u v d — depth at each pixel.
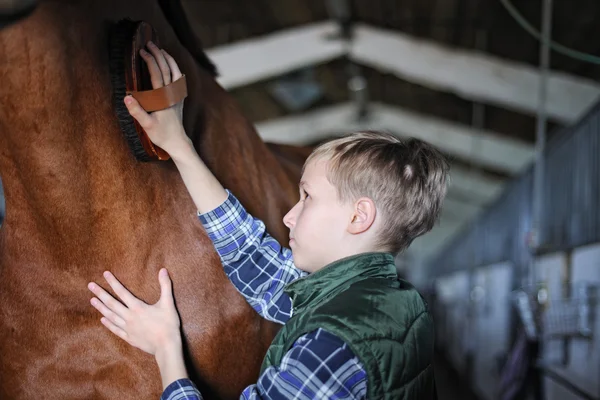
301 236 0.80
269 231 1.09
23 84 0.69
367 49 5.79
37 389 0.80
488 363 5.79
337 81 7.37
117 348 0.82
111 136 0.79
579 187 3.89
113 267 0.82
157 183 0.86
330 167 0.79
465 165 9.24
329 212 0.78
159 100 0.77
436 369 7.74
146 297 0.85
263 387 0.69
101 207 0.80
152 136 0.79
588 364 3.28
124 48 0.77
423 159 0.81
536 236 3.71
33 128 0.72
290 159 1.49
